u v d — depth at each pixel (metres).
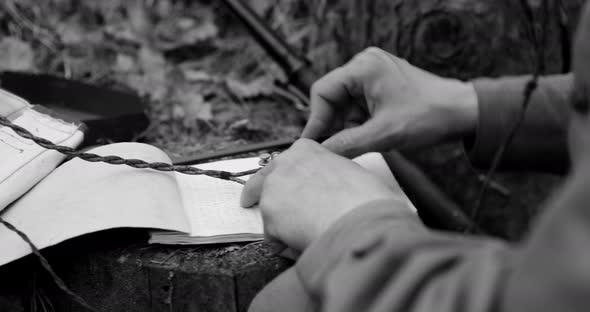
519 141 1.01
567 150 1.01
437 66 1.99
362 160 1.23
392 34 2.02
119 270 1.11
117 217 1.04
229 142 1.71
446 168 2.07
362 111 1.15
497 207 2.09
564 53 1.52
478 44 1.96
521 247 0.49
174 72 2.19
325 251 0.70
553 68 1.77
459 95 1.03
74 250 1.15
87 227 1.03
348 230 0.70
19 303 1.20
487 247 0.55
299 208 0.82
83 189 1.13
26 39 2.41
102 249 1.13
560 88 1.01
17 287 1.20
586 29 0.54
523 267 0.45
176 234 1.07
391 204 0.72
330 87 1.11
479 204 0.97
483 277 0.49
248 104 2.05
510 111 1.01
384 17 2.03
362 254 0.61
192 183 1.23
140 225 1.02
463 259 0.54
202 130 1.86
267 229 0.89
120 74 2.22
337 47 2.14
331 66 2.14
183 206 1.14
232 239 1.08
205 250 1.09
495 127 1.01
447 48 1.98
